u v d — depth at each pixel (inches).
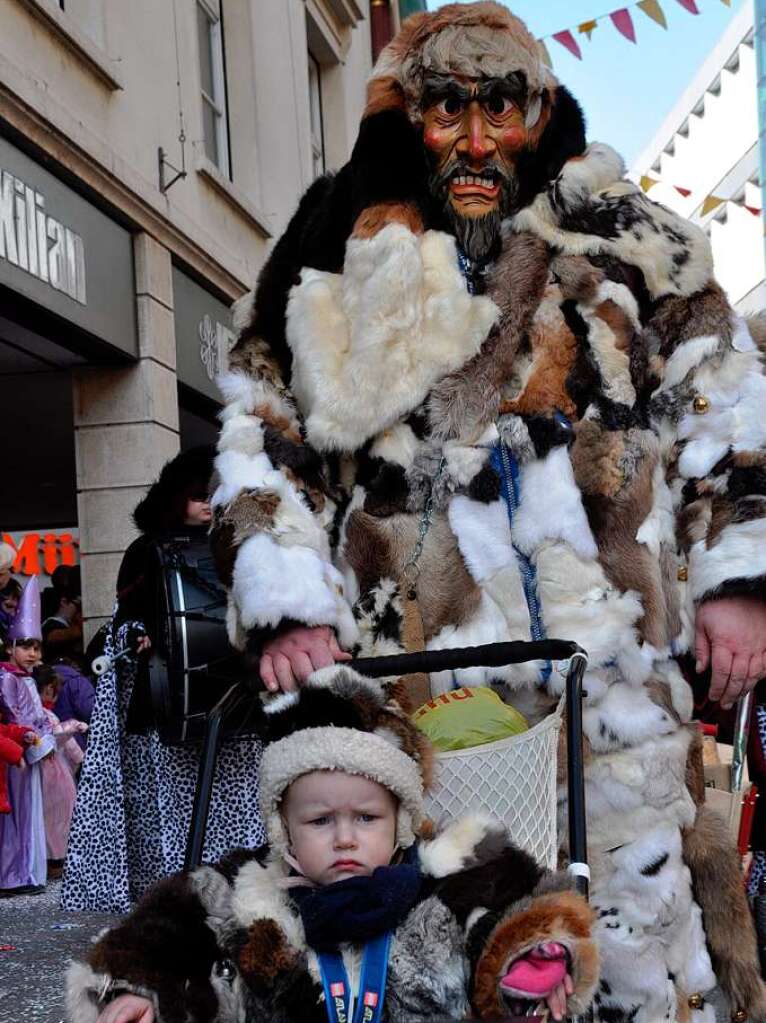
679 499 109.9
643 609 106.0
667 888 104.7
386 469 107.9
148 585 198.8
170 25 422.6
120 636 205.3
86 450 379.6
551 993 83.3
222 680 189.9
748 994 110.5
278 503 104.5
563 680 104.3
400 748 91.0
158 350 385.7
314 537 104.3
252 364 115.1
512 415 107.1
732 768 140.1
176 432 399.9
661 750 105.2
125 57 377.7
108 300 357.7
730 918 110.5
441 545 106.5
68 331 338.6
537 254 108.9
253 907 88.7
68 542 807.7
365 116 112.7
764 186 1451.8
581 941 83.6
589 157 112.5
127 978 83.9
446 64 108.6
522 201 112.4
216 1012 86.2
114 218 365.4
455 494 106.6
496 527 106.1
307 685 92.2
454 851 89.0
